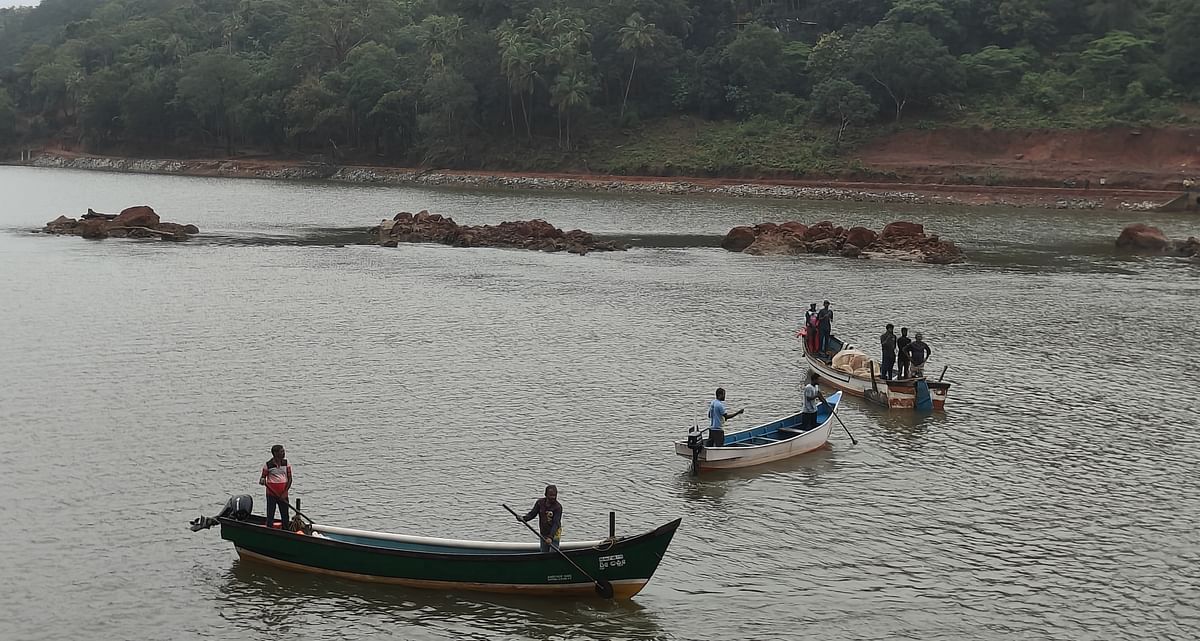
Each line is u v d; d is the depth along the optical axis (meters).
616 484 31.28
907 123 152.88
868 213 118.56
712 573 25.44
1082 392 42.12
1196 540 27.59
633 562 23.30
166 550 26.33
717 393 33.09
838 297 63.19
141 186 158.25
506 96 174.12
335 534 25.61
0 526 27.53
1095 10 161.75
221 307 56.94
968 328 54.31
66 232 89.62
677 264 77.25
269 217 111.06
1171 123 136.75
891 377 41.91
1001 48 164.75
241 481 30.92
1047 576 25.44
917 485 31.53
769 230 87.69
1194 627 22.95
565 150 168.00
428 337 50.34
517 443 34.75
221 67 199.25
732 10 182.25
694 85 169.50
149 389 40.44
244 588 24.39
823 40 162.62
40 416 36.81
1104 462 33.69
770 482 31.69
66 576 24.83
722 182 149.50
